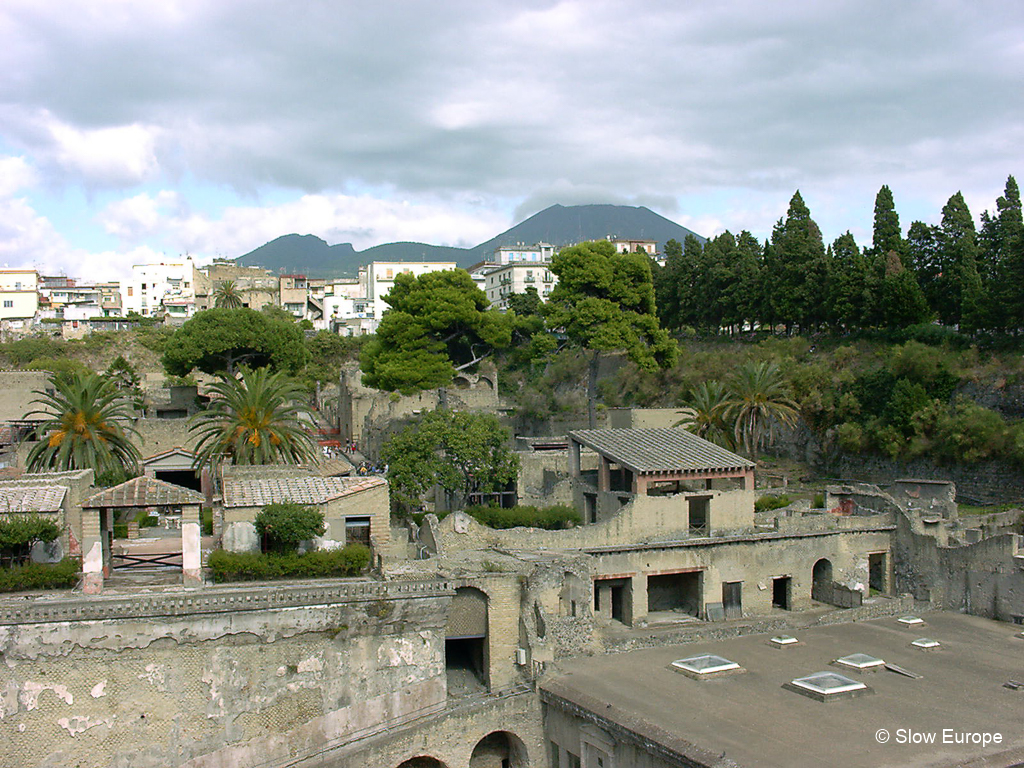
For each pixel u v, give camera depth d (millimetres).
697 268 127000
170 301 188875
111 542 46531
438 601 40062
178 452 70375
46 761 34312
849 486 66375
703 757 33250
